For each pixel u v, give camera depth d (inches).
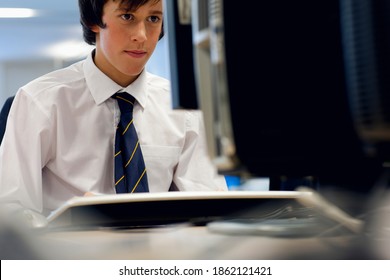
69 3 215.3
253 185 76.4
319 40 29.8
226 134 29.5
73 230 40.2
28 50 278.7
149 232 37.8
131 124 68.1
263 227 31.6
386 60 28.0
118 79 71.6
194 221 42.0
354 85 28.7
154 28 67.0
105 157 69.3
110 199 38.5
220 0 29.4
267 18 29.7
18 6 215.0
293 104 29.7
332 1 29.6
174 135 73.7
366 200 34.1
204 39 31.2
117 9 64.6
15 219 25.8
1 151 68.2
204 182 74.7
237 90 29.3
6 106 74.0
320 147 30.0
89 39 74.9
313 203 33.2
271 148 29.7
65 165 68.7
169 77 40.8
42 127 68.6
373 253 27.0
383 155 29.3
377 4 28.1
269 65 29.7
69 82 71.7
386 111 28.0
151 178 71.4
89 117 70.3
